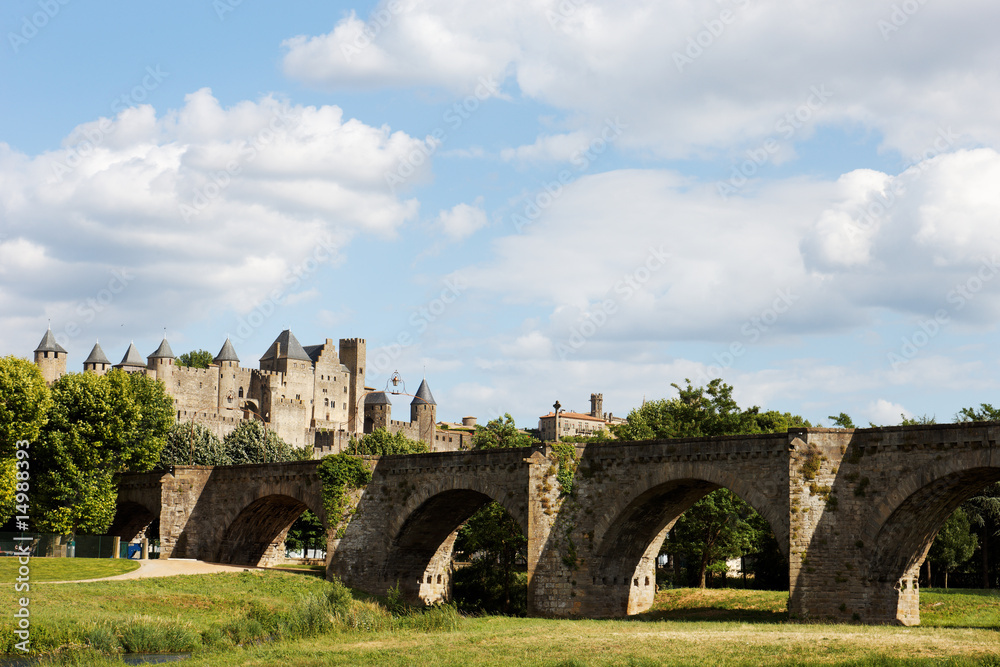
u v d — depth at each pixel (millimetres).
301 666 50500
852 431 64875
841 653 47906
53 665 53469
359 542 87938
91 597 71500
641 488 72438
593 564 74438
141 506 105938
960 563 106375
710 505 93000
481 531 101938
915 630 57062
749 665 45750
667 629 60406
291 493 93250
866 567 63031
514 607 101188
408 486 86188
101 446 102062
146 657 57375
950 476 60812
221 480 99125
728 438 69062
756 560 111375
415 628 65125
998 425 59062
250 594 79625
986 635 53938
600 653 49969
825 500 64688
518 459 79688
